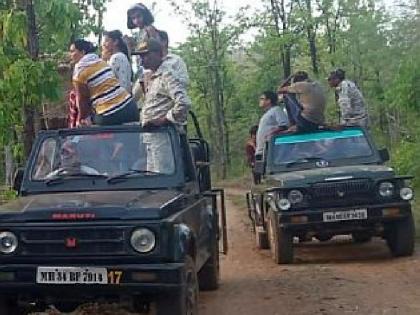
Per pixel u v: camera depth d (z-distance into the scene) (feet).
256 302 34.40
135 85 38.06
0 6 37.83
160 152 30.89
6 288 27.14
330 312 32.32
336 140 45.37
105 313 31.01
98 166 30.83
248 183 136.26
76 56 34.58
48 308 29.76
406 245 41.68
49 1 37.78
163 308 27.07
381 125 115.34
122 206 27.07
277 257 42.16
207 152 34.17
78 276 26.76
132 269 26.53
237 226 64.95
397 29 104.42
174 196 28.84
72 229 26.86
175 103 32.96
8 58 36.40
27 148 37.76
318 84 46.55
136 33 40.32
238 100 163.84
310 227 40.88
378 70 114.32
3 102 36.14
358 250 45.65
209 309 33.53
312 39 113.60
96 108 33.14
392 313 31.94
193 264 28.53
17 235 27.14
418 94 64.54
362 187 40.98
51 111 41.91
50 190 30.40
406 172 68.74
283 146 45.57
